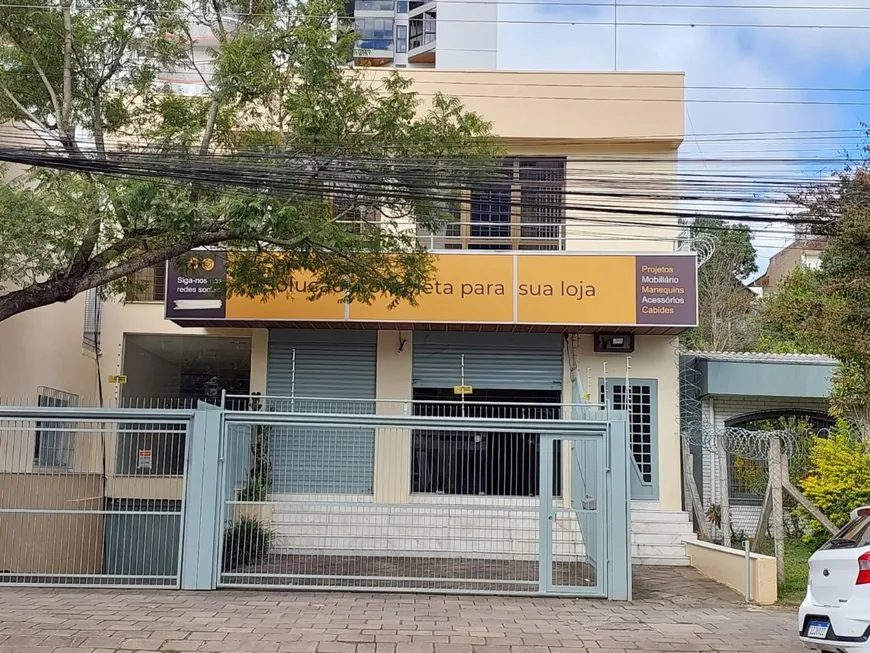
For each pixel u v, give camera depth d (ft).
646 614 33.58
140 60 40.16
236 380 55.01
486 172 41.04
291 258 41.34
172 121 41.34
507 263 47.91
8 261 36.35
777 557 38.91
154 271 55.01
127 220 36.52
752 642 28.78
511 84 51.65
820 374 52.26
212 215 35.29
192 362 55.31
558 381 51.16
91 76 38.86
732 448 45.42
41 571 38.65
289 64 38.42
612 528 36.96
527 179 51.83
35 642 26.50
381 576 37.58
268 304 47.93
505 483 41.37
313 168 38.22
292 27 38.60
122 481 38.50
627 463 37.22
